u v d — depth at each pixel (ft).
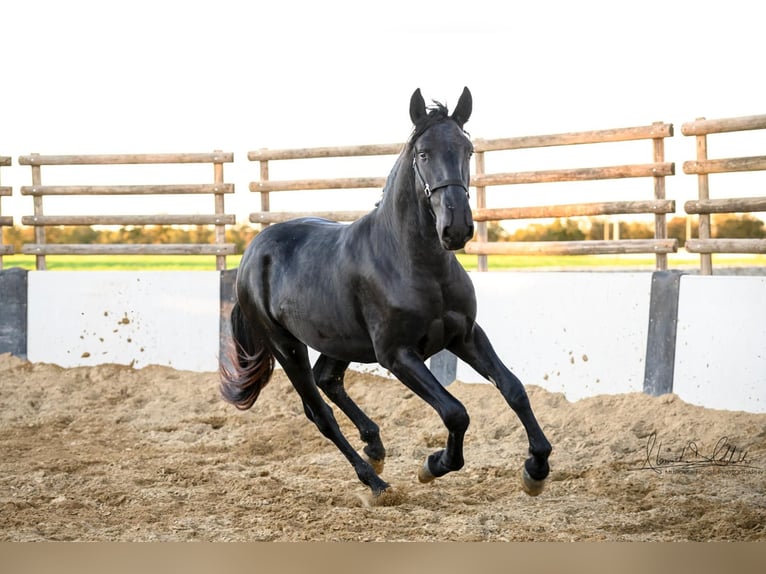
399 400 32.40
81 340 39.34
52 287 39.93
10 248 42.45
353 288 19.72
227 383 24.13
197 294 38.22
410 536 17.78
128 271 39.34
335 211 38.32
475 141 35.09
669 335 28.58
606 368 30.04
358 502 20.93
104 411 33.37
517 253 33.88
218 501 21.17
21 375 38.22
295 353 22.81
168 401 34.14
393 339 18.92
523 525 18.51
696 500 19.84
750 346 26.50
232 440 28.81
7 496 21.83
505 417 29.48
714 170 29.63
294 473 24.31
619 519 18.78
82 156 41.65
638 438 26.14
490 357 19.34
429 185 17.38
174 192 41.09
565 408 29.91
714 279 27.63
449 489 22.20
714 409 26.99
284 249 22.15
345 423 30.53
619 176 31.83
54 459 25.89
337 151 38.29
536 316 32.09
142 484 23.17
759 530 17.72
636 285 29.73
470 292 19.04
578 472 23.31
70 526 18.80
